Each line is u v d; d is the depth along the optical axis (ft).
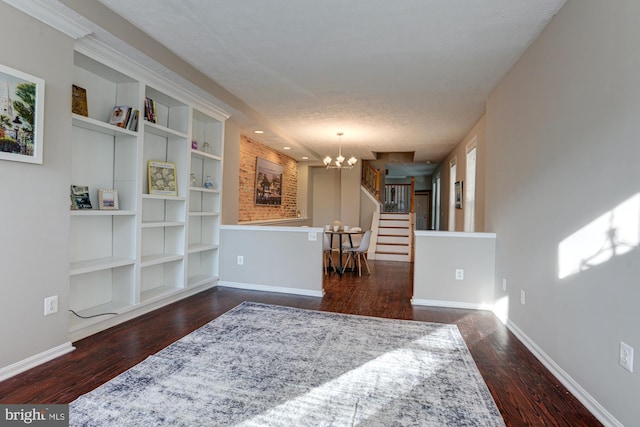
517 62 10.27
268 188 23.95
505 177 11.19
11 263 6.97
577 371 6.64
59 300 7.99
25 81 7.02
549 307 7.83
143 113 10.77
